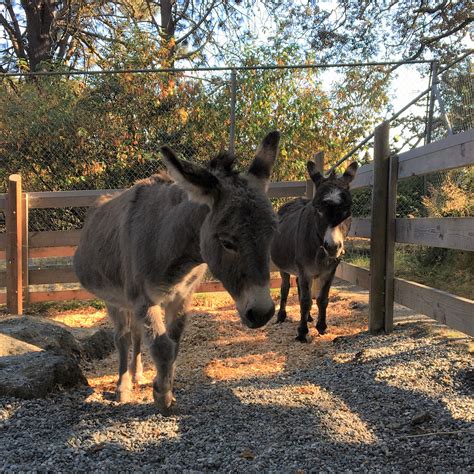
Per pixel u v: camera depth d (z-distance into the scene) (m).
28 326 3.16
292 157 5.92
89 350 3.32
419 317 3.88
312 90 6.18
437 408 2.16
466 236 2.54
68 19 10.23
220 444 1.93
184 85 5.52
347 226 3.68
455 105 5.25
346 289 5.51
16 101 5.68
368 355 2.92
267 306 1.65
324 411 2.21
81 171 5.70
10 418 2.17
